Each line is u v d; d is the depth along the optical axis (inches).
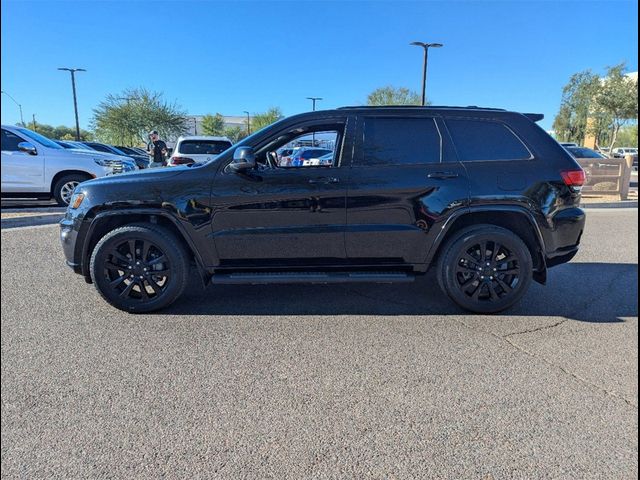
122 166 419.8
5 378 113.1
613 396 106.2
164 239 150.9
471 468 82.7
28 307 161.0
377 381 112.7
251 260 154.8
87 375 115.0
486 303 156.1
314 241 152.7
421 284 193.6
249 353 127.6
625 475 80.8
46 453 86.5
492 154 153.6
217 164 152.2
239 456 85.8
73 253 155.5
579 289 187.9
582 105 1366.9
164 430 93.4
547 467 83.0
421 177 150.1
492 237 151.3
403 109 156.4
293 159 160.4
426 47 1040.2
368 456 85.8
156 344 133.0
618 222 374.0
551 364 121.9
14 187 368.5
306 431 93.2
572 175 153.0
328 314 157.8
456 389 109.2
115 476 80.6
